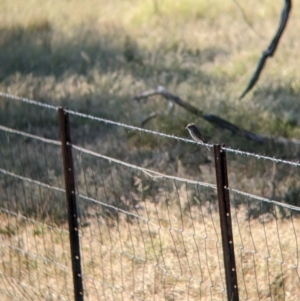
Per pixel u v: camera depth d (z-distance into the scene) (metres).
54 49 55.28
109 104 41.97
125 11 69.69
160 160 33.69
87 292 21.73
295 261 22.34
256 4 65.94
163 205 27.19
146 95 40.12
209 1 67.31
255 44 55.12
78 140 38.50
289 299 20.70
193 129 21.61
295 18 61.59
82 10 70.62
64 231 25.72
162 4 67.81
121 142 36.84
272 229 24.69
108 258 23.80
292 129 36.72
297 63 49.34
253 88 43.25
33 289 22.55
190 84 45.34
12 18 66.31
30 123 40.56
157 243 24.28
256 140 34.47
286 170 30.92
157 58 52.28
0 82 49.34
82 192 29.02
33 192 29.17
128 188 29.25
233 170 31.42
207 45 55.69
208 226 25.28
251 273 22.08
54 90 45.44
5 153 34.53
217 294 21.25
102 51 54.66
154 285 21.83
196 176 31.14
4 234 26.25
